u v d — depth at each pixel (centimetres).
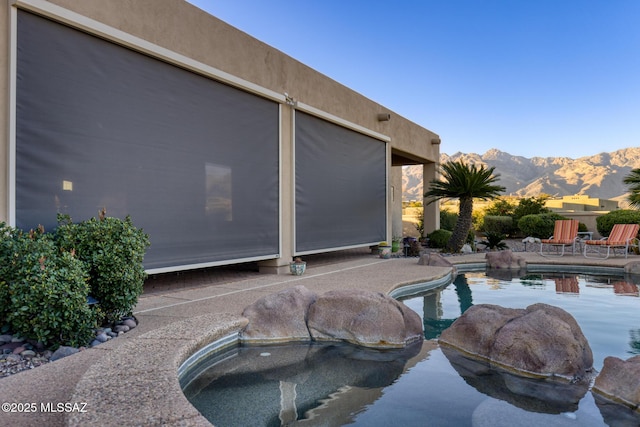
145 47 546
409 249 1259
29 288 331
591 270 959
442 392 302
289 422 253
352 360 373
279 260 799
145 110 560
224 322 386
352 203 1068
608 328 479
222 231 676
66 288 339
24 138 438
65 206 471
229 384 315
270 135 779
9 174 423
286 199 820
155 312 464
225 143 684
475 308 425
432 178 1633
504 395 297
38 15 449
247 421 254
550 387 313
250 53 728
